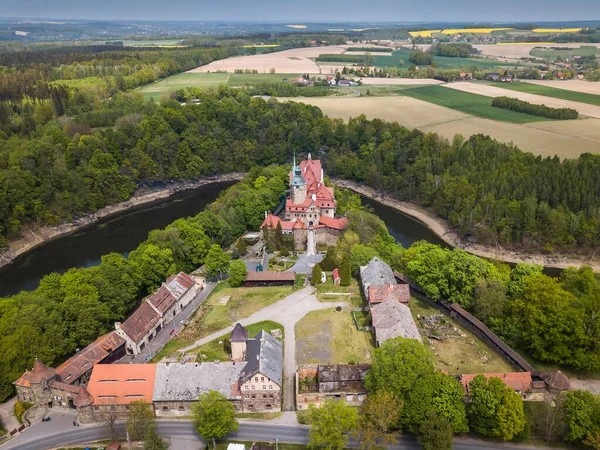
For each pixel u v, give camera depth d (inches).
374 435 3892.7
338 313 6107.3
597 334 4916.3
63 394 4603.8
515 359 5014.8
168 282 6328.7
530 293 5433.1
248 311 6205.7
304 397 4569.4
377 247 7504.9
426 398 4101.9
